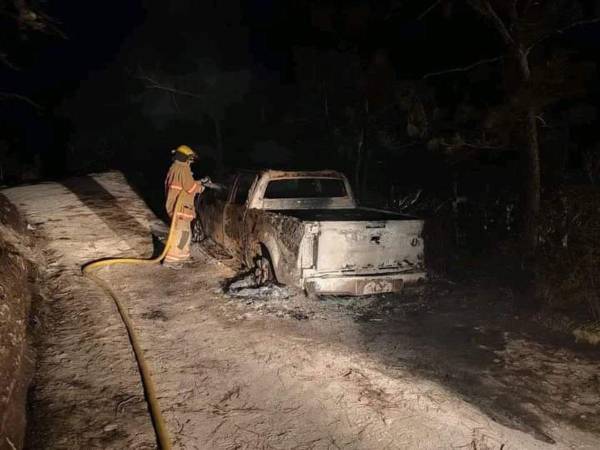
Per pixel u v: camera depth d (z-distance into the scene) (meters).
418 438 4.28
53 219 10.20
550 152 9.95
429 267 7.36
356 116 13.34
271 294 7.14
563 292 6.79
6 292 5.12
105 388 4.70
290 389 4.90
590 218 6.61
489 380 5.27
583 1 7.46
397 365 5.47
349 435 4.27
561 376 5.38
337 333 6.20
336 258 6.80
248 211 7.89
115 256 8.62
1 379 4.06
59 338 5.60
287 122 15.86
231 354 5.52
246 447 4.05
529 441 4.33
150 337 5.80
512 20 7.25
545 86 6.99
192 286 7.49
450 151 8.37
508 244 8.38
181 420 4.33
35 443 3.90
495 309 7.06
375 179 14.15
